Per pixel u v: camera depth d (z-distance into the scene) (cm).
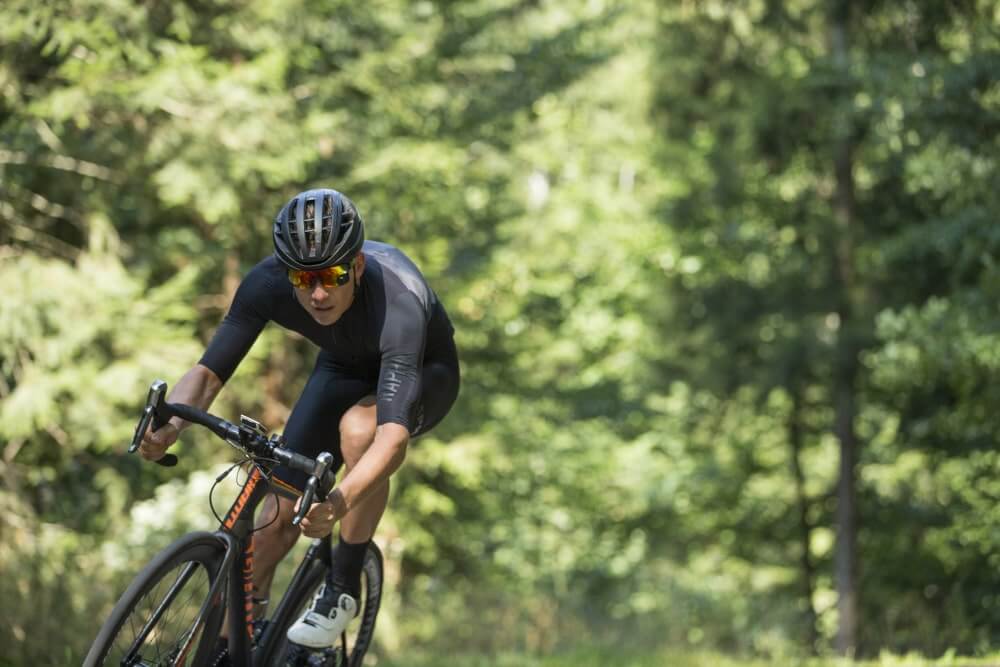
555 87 1672
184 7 1072
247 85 1066
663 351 1769
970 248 1262
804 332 1609
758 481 2116
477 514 1798
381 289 414
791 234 1708
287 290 419
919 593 1653
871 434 1883
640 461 2203
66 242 1187
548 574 2112
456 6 1556
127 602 369
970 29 1418
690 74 1717
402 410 398
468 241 1711
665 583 2114
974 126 1284
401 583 1517
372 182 1338
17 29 948
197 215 1249
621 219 2208
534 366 1847
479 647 1316
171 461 408
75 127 1074
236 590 414
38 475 1111
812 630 1761
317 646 443
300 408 446
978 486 1688
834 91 1498
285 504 440
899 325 1205
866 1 1525
